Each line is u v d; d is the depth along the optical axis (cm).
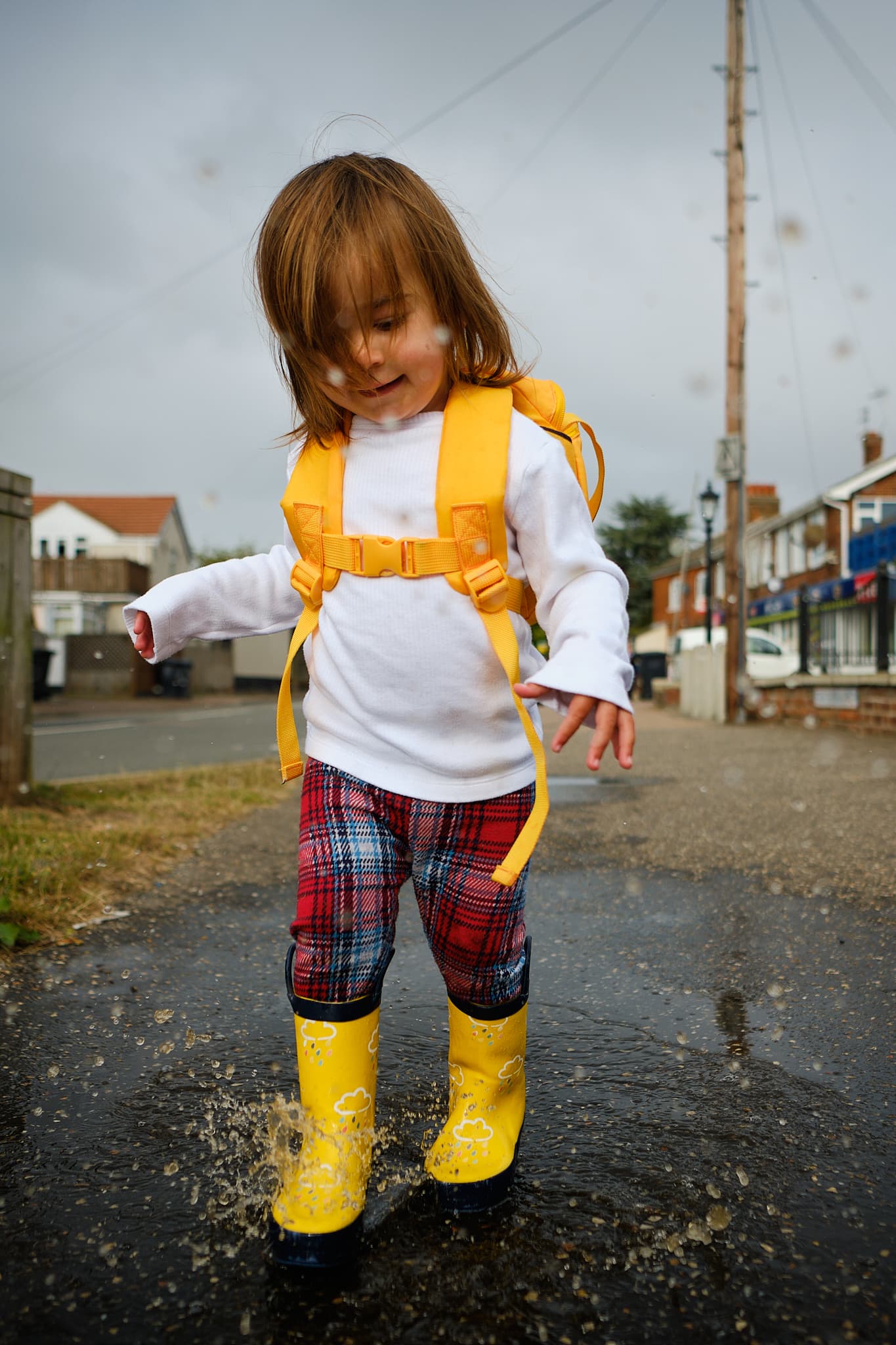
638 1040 194
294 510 146
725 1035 196
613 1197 138
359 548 138
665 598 4159
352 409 140
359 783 139
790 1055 187
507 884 125
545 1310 114
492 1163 136
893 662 1013
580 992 222
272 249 135
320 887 133
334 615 142
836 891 305
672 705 1772
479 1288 118
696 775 619
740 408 1239
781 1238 128
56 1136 156
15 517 421
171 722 1443
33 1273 121
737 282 1248
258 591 162
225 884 326
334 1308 115
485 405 139
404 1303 116
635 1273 121
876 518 2458
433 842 138
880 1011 207
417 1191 140
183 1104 167
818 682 1073
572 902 298
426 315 133
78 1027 200
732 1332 110
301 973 133
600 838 397
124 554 4134
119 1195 139
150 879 329
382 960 136
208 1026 202
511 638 134
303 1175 127
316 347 132
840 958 242
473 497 134
